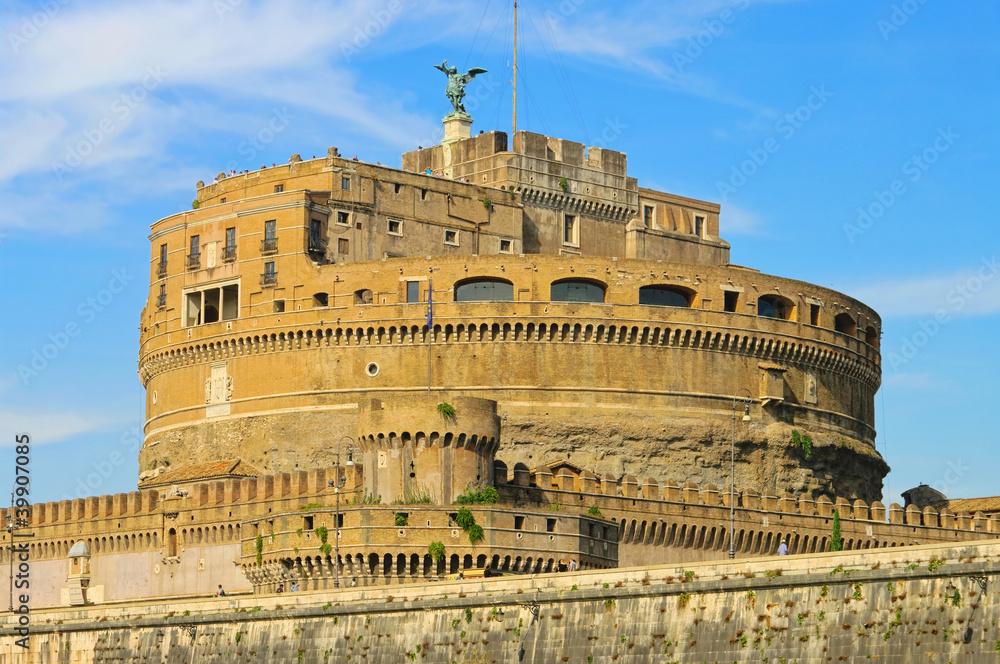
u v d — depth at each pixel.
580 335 152.25
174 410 163.75
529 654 93.38
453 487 117.06
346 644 100.69
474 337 152.25
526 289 152.88
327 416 153.88
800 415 160.00
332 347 155.25
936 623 80.56
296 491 130.38
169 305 165.25
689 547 134.50
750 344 156.88
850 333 167.75
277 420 155.88
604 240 180.12
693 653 87.81
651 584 90.00
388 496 117.69
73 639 115.25
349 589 101.69
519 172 174.25
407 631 98.44
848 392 166.38
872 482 168.00
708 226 187.25
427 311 152.75
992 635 78.69
